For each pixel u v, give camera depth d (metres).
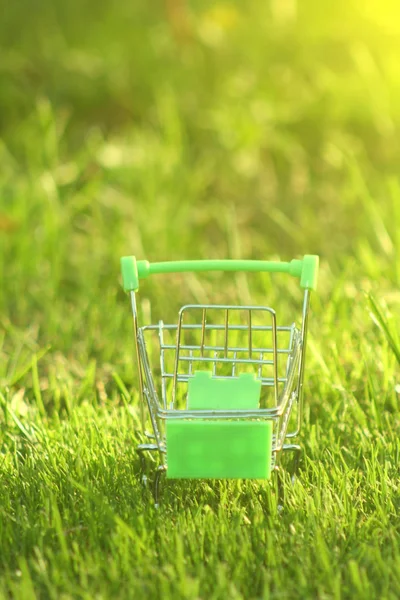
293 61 12.78
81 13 14.27
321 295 8.01
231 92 12.20
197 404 4.64
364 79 12.23
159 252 9.31
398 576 4.06
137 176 10.58
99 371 7.01
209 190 11.13
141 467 5.12
